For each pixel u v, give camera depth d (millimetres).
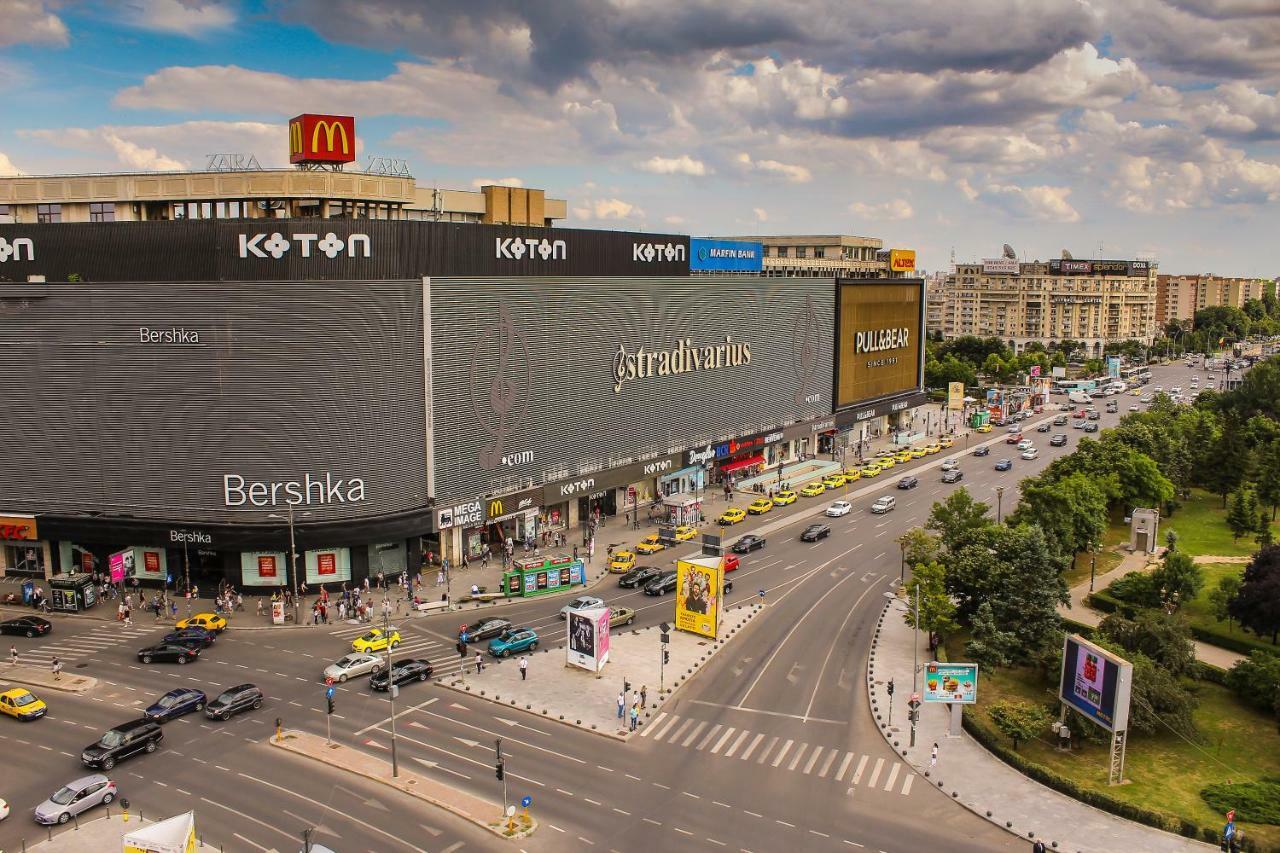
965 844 60000
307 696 79875
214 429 101062
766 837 60094
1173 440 161125
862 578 113688
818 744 73062
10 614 98688
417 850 57812
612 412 133500
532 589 106312
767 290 164750
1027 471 177625
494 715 76875
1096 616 102625
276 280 99250
